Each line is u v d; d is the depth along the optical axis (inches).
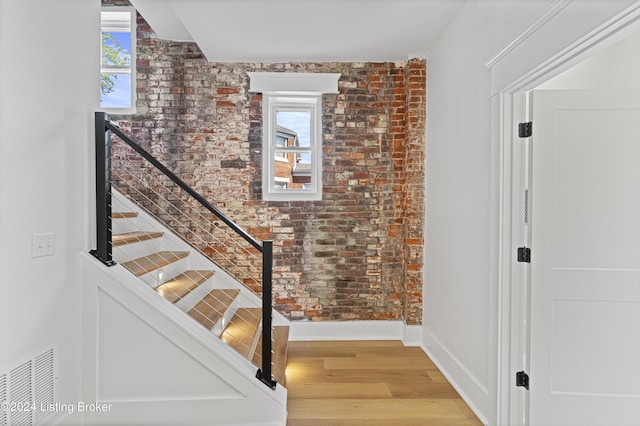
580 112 84.7
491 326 93.4
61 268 83.6
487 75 98.0
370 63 157.2
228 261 155.5
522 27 80.7
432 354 138.3
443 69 130.8
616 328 85.0
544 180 85.4
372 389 114.5
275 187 160.2
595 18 59.9
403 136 157.2
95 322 90.0
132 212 141.5
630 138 84.3
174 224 154.0
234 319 133.3
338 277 158.6
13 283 71.5
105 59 153.7
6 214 70.1
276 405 91.6
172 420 91.2
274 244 157.1
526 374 88.6
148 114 152.4
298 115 159.9
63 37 84.4
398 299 159.0
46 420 79.4
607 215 84.9
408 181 150.9
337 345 151.3
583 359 85.6
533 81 81.6
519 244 89.5
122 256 116.4
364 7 113.6
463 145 113.9
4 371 69.3
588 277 85.1
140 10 126.4
